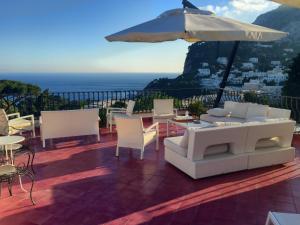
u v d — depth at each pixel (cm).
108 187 393
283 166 471
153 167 470
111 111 740
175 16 508
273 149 469
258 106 634
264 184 402
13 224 302
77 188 390
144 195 369
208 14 543
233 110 688
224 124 437
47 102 823
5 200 355
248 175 433
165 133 705
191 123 580
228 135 424
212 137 414
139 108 884
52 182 411
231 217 316
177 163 454
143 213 324
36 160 505
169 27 457
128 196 366
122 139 519
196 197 362
